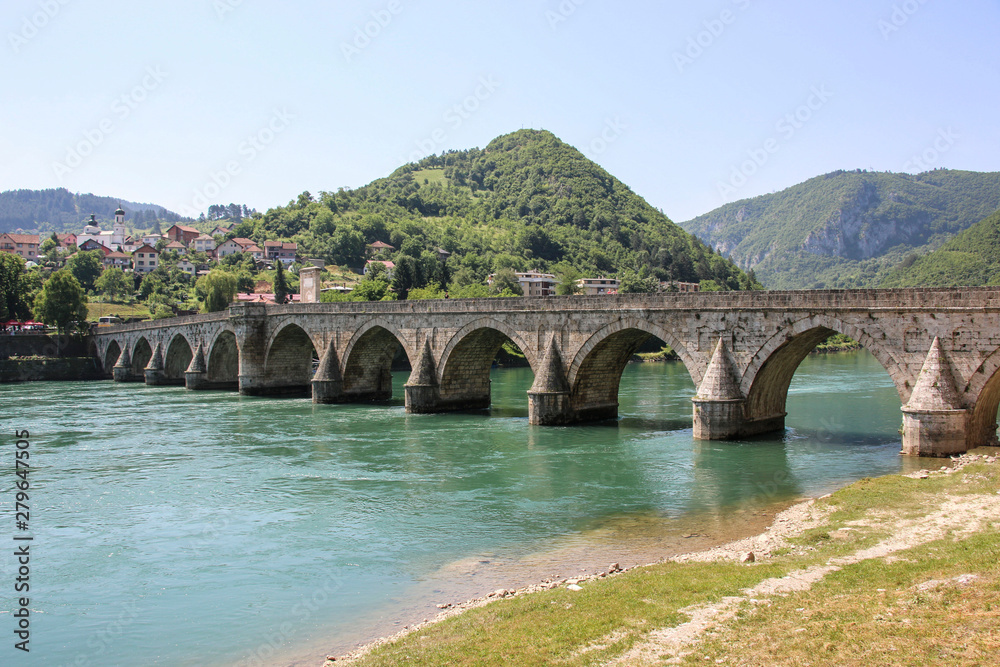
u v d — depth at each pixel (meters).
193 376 108.31
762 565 24.84
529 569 27.61
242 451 54.66
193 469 48.44
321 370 84.06
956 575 21.20
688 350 52.41
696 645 18.58
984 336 39.41
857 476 40.41
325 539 32.88
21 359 135.00
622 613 21.16
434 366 72.00
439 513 36.50
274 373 98.19
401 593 25.92
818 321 45.88
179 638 23.20
